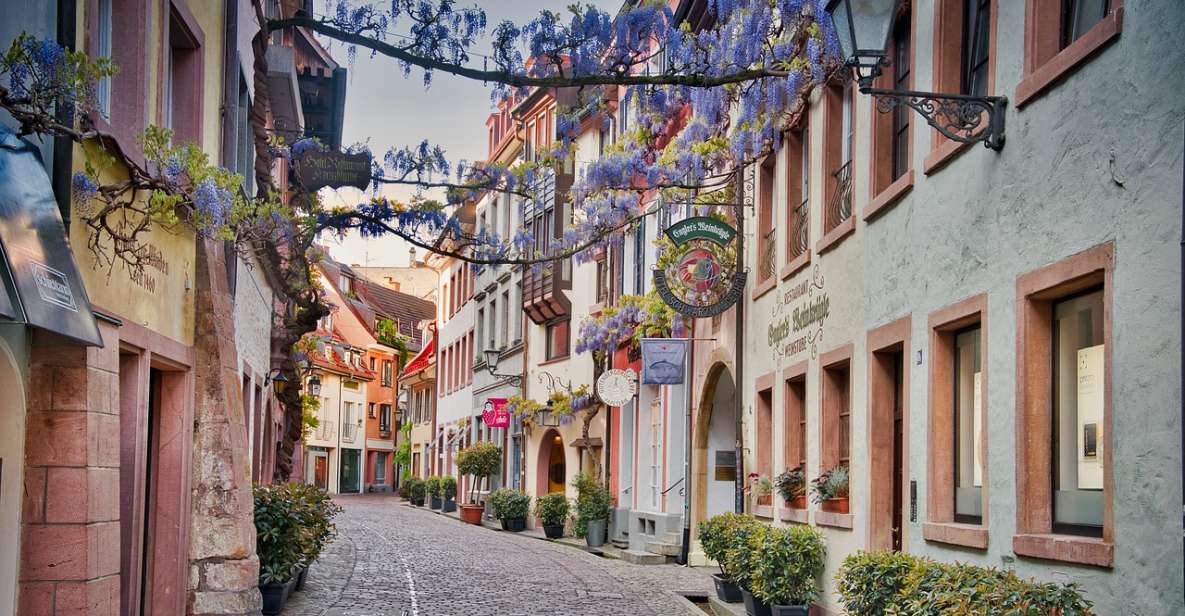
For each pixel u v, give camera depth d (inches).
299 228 610.9
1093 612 275.6
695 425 866.1
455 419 1926.7
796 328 598.5
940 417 399.2
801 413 615.5
